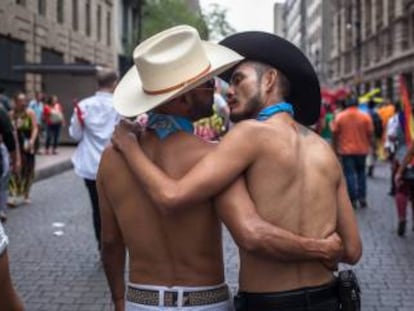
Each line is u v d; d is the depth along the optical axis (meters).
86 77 24.45
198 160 2.19
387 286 5.88
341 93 18.95
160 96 2.16
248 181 2.16
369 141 10.47
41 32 27.92
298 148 2.20
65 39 31.95
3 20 23.27
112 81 6.46
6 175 8.37
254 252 2.08
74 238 7.89
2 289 1.98
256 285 2.18
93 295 5.52
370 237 8.11
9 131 8.01
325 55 79.44
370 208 10.50
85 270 6.34
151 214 2.22
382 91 40.34
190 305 2.21
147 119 2.34
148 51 2.16
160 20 48.22
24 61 26.00
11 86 24.59
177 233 2.20
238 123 2.20
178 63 2.15
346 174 10.47
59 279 6.02
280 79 2.28
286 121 2.24
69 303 5.30
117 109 2.27
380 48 40.94
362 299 5.48
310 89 2.35
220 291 2.28
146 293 2.24
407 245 7.64
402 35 34.97
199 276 2.23
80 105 6.41
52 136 20.14
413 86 33.19
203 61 2.19
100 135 6.39
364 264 6.70
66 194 12.05
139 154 2.20
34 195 11.88
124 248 2.49
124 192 2.25
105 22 41.56
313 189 2.18
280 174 2.14
